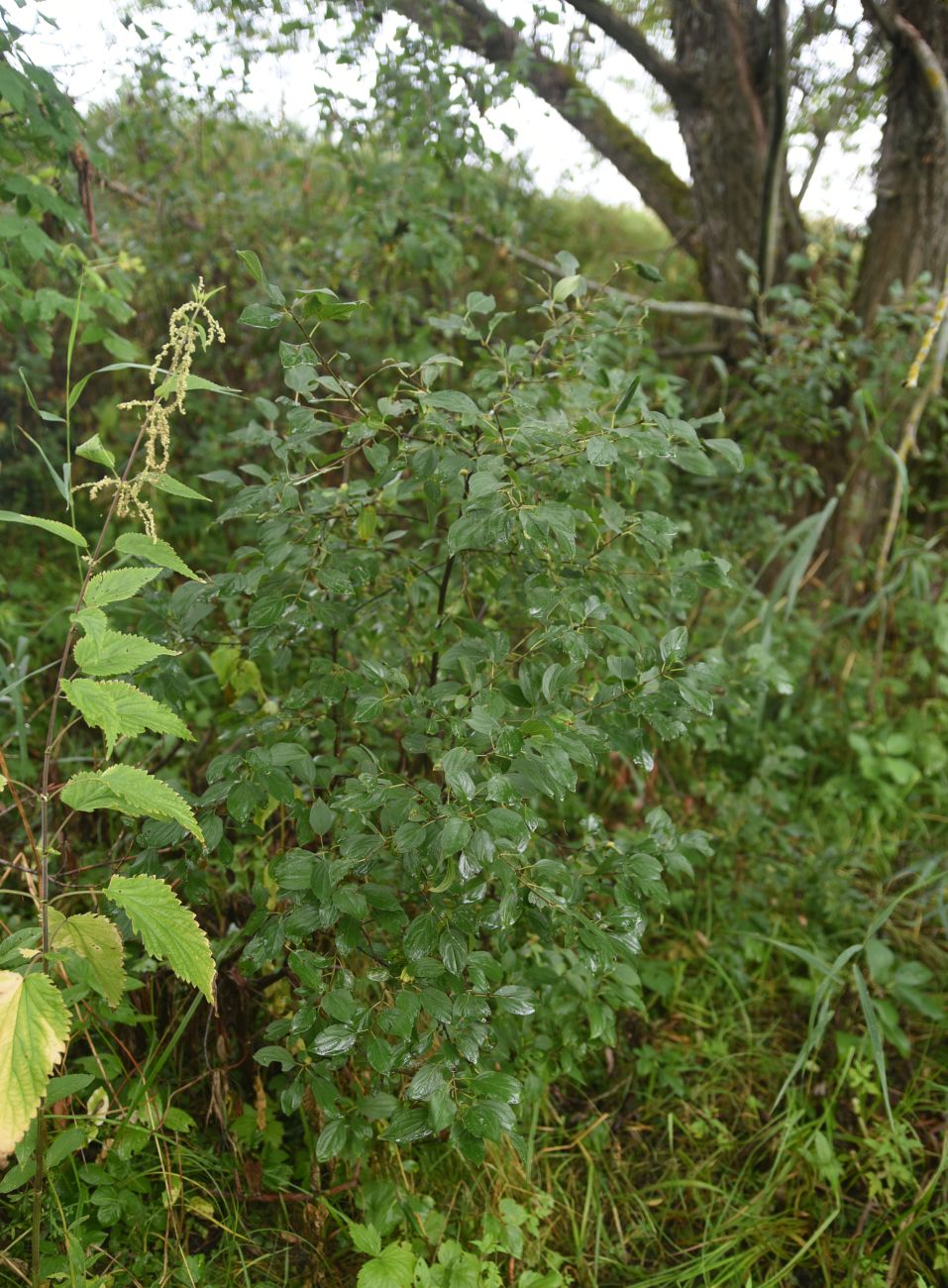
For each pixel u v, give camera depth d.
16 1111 1.20
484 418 1.63
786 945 2.53
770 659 2.74
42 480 4.28
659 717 1.71
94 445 1.43
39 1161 1.54
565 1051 2.20
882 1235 2.20
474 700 1.65
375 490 2.06
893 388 3.96
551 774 1.50
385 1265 1.76
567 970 2.24
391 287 4.12
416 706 1.71
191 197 4.16
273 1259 1.93
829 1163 2.26
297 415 1.80
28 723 2.62
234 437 2.09
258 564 2.00
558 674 1.61
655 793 3.11
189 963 1.36
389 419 1.96
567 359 2.17
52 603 3.87
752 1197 2.30
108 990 1.47
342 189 4.16
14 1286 1.67
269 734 1.90
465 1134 1.57
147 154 4.13
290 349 1.67
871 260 4.33
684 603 2.45
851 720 3.79
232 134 4.39
